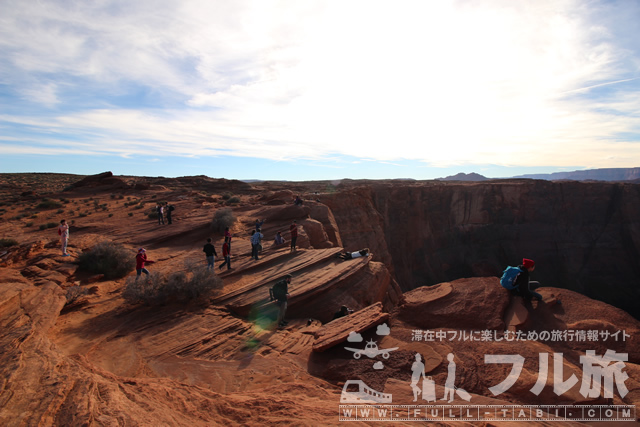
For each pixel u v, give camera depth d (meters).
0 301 8.80
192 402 5.44
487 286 9.45
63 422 3.67
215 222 21.77
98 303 11.70
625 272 57.53
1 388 4.25
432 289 9.91
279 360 8.28
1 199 38.69
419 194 58.56
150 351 8.85
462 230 61.50
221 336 9.86
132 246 18.59
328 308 12.97
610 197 61.06
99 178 46.53
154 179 60.78
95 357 8.45
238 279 14.57
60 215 28.05
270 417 4.75
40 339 6.39
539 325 8.03
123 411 4.09
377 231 43.75
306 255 17.27
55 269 13.32
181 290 11.87
